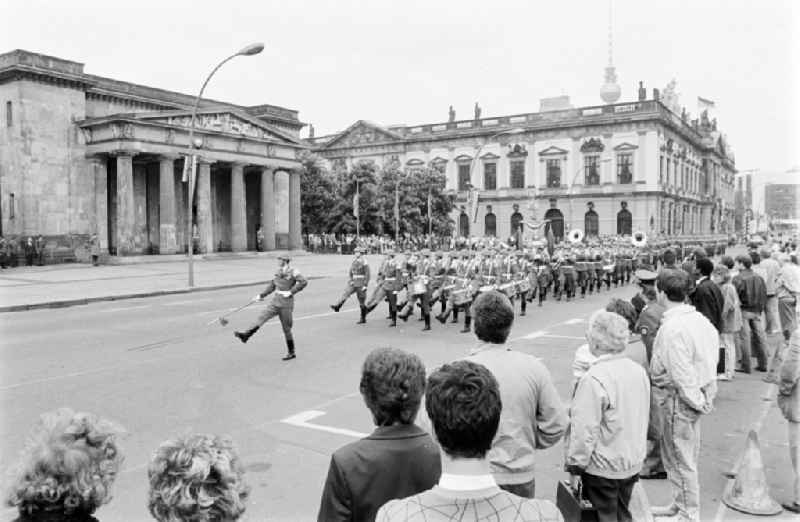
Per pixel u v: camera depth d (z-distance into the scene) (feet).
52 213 146.00
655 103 239.71
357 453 11.27
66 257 147.54
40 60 143.95
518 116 270.87
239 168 170.60
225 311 71.10
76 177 149.69
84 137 150.82
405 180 239.30
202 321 63.31
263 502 21.29
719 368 36.35
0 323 62.54
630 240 151.23
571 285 89.35
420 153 291.58
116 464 9.13
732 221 424.46
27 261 138.92
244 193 185.78
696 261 37.11
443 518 8.25
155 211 173.17
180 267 136.15
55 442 8.57
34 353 46.98
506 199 269.85
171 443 9.21
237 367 42.42
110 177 161.89
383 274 63.16
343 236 226.99
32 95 142.92
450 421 8.63
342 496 11.09
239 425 29.78
